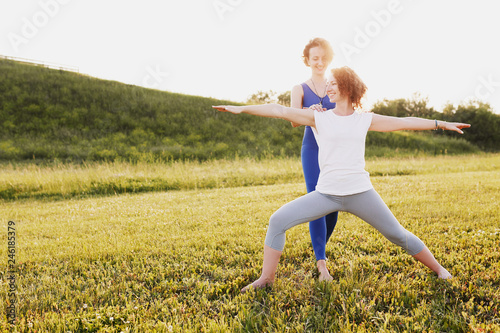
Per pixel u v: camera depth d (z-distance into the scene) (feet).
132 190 33.91
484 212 16.20
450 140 97.86
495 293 8.34
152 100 91.61
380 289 8.89
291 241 13.19
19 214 22.11
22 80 91.56
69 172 39.58
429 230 13.92
